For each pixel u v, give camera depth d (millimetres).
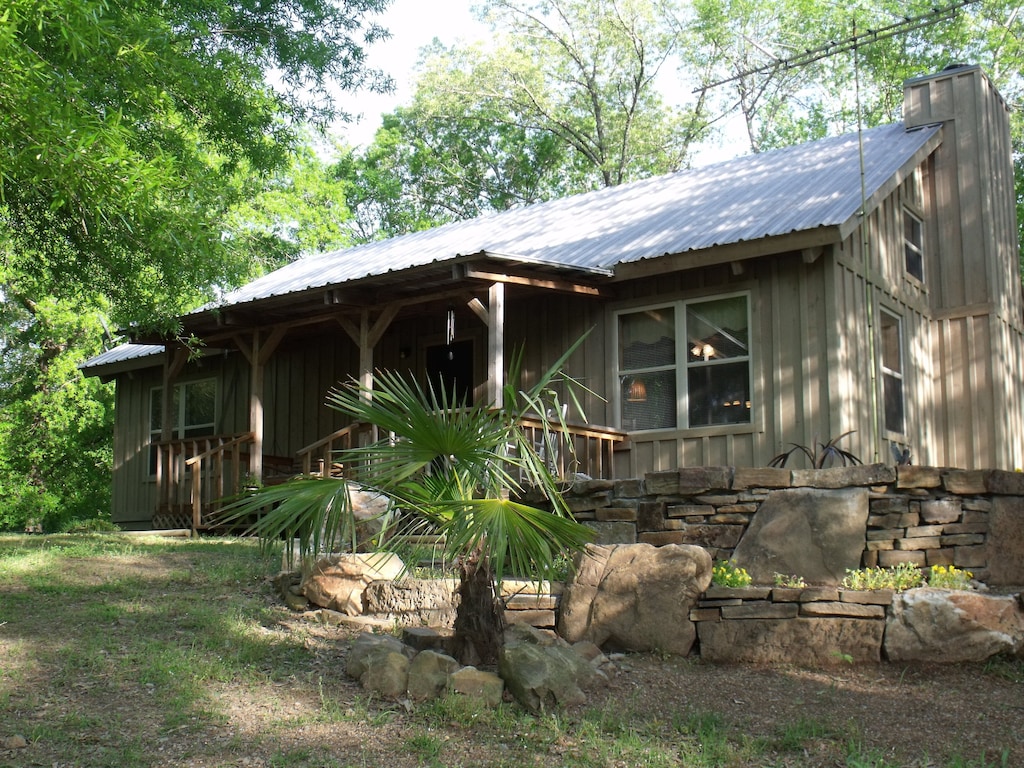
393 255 16344
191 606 7582
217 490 13500
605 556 7070
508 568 8000
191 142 12984
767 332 11164
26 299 24094
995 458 13055
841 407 10594
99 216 7230
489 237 15445
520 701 5750
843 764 5090
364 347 11891
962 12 26391
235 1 13453
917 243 13820
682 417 11625
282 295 11797
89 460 27703
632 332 12180
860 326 11383
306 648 6719
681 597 6852
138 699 5625
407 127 36062
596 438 11766
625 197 15656
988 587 7102
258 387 13156
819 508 7441
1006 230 14641
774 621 6707
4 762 4746
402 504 5852
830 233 10164
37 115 6160
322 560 7691
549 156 36312
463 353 14414
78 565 9086
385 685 5875
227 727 5324
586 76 34812
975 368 13445
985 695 6020
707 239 11195
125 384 19062
